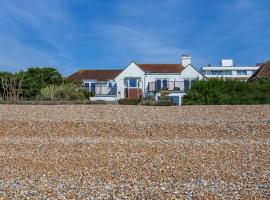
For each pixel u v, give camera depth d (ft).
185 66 170.19
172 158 34.47
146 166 31.50
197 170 30.12
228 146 39.91
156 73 159.84
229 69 295.07
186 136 47.19
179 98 127.75
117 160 33.81
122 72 160.15
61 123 52.34
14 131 49.29
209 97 87.30
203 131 49.24
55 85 107.14
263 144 41.11
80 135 47.85
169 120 55.06
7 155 35.99
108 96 144.25
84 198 22.93
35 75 115.55
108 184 26.09
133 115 59.57
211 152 37.01
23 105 71.26
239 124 51.72
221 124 51.88
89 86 155.63
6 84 102.06
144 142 42.32
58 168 31.01
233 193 23.80
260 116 58.80
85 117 57.26
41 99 95.40
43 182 26.61
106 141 42.96
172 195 23.44
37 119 54.75
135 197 23.13
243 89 88.22
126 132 49.08
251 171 29.81
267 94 87.40
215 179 27.37
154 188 25.02
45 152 37.55
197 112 62.90
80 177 28.09
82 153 36.99
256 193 23.82
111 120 54.60
